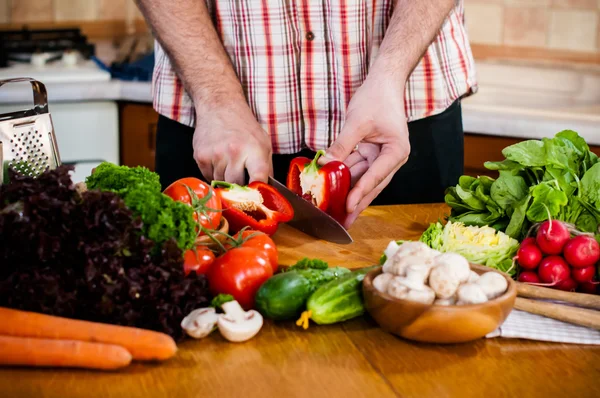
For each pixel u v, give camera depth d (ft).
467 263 3.10
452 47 5.55
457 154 5.82
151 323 3.08
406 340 3.19
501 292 3.08
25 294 2.93
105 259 2.98
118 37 9.65
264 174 4.45
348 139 4.48
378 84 4.64
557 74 8.80
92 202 3.02
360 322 3.33
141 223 3.11
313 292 3.23
